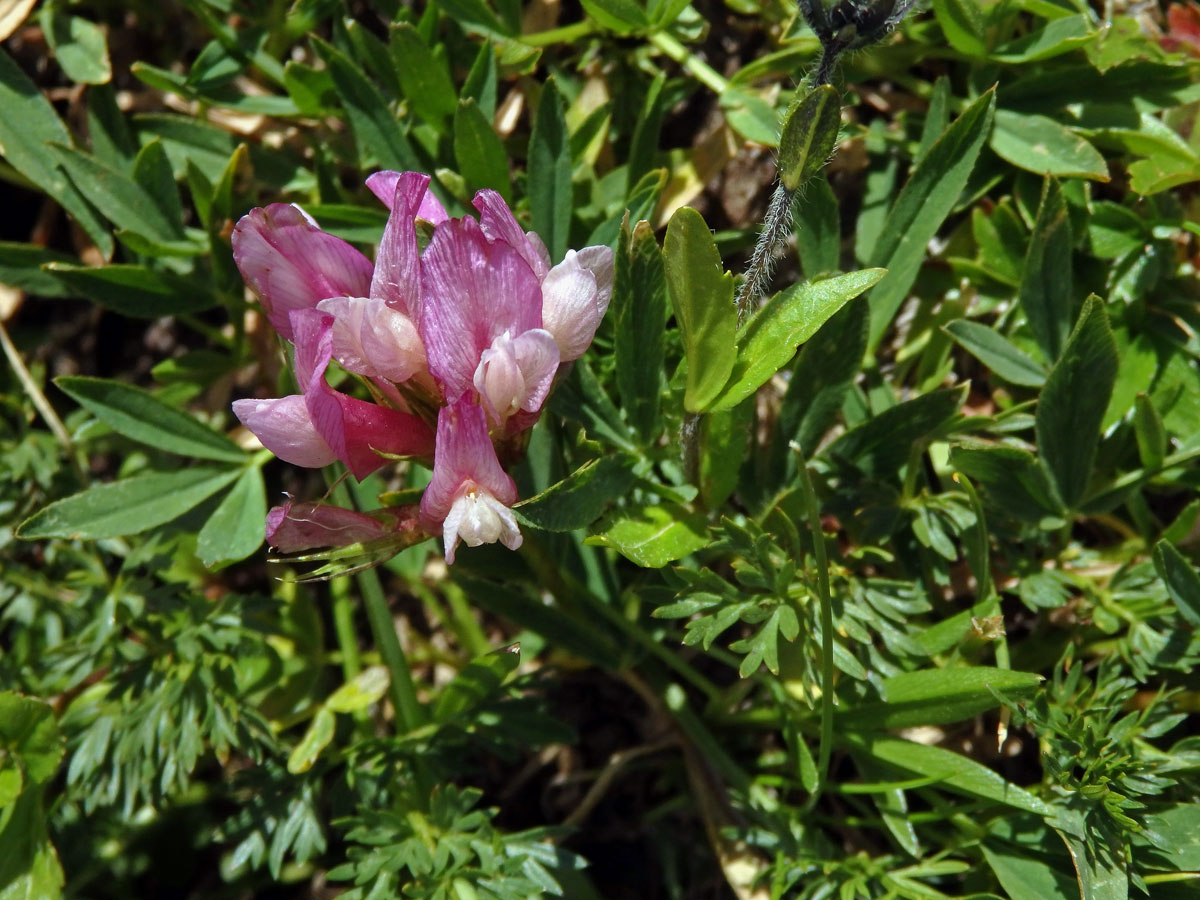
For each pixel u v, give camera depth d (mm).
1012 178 199
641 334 168
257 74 213
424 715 192
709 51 215
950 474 188
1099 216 192
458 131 183
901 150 204
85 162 196
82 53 207
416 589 210
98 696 195
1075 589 188
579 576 193
